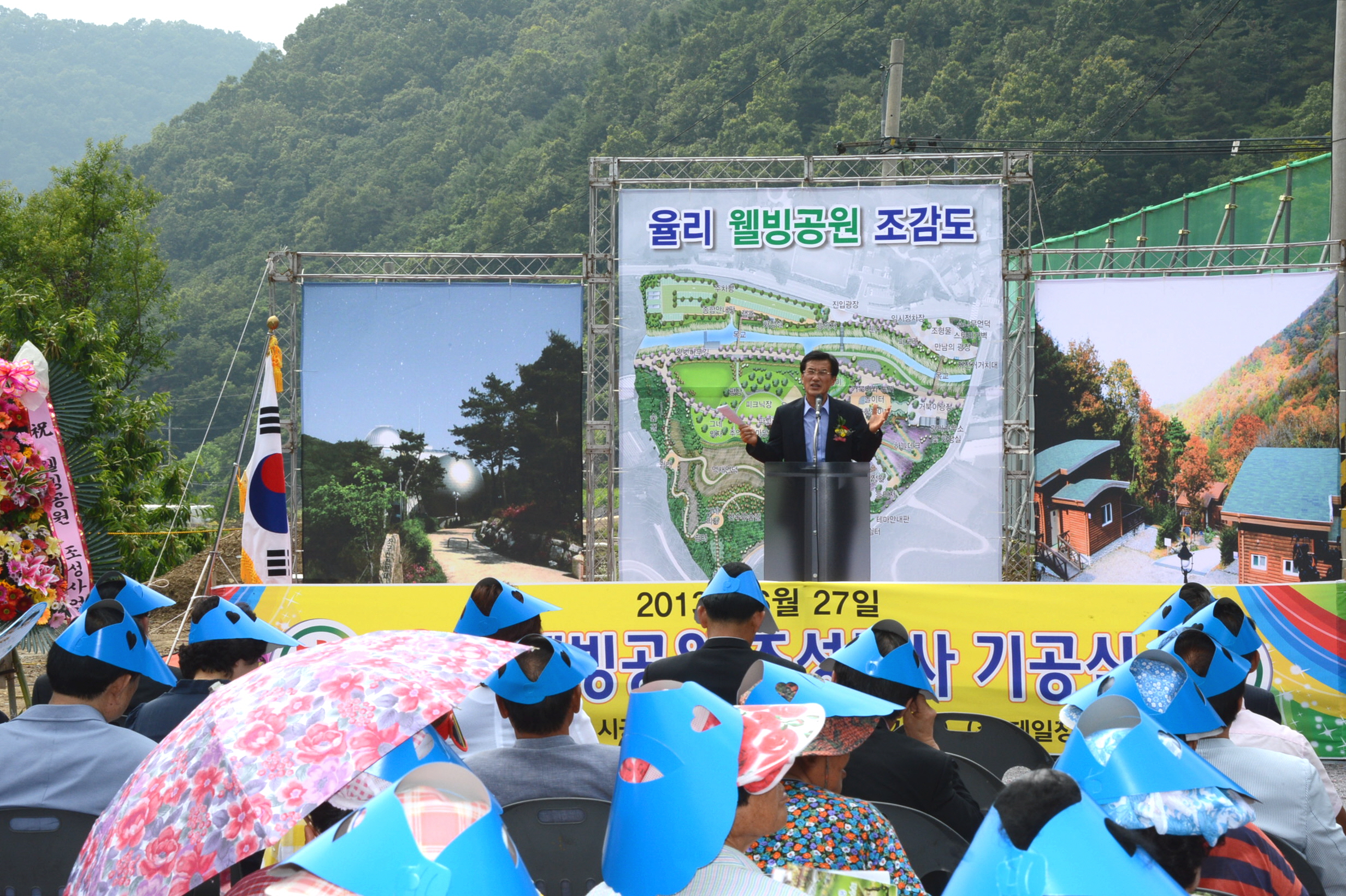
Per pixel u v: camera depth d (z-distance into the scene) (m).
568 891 2.81
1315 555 10.48
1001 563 10.04
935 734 4.20
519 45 134.25
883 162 10.31
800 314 10.05
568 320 10.17
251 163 130.88
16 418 5.88
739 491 10.10
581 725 3.88
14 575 5.73
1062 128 48.47
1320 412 10.46
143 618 3.86
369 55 147.75
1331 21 48.28
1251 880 2.44
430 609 5.67
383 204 110.75
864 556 6.67
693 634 5.59
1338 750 5.67
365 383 10.08
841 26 68.44
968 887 1.42
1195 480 10.76
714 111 72.88
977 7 64.69
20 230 20.25
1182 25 52.66
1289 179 16.83
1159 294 10.74
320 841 1.31
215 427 87.56
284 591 5.64
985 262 9.98
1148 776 1.73
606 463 10.45
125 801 1.64
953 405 10.02
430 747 1.86
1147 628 4.64
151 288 21.59
